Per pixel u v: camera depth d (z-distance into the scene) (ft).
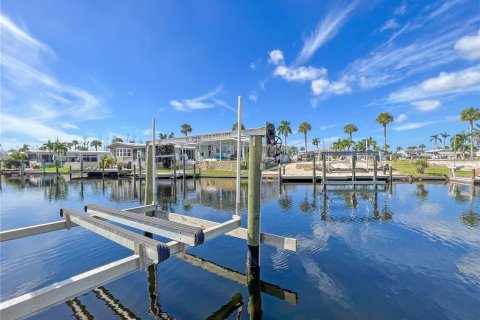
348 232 28.84
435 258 21.22
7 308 8.29
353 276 18.06
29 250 22.91
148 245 11.62
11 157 173.68
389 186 71.41
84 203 50.19
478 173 89.04
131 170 113.91
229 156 133.90
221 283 17.02
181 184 83.71
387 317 13.51
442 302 14.85
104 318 13.25
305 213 39.27
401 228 30.35
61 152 180.86
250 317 13.50
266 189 69.05
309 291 16.10
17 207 46.03
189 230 13.34
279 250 22.84
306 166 115.24
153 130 24.86
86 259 21.08
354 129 223.92
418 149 303.48
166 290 16.05
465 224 31.86
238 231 18.79
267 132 17.37
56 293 9.39
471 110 164.14
